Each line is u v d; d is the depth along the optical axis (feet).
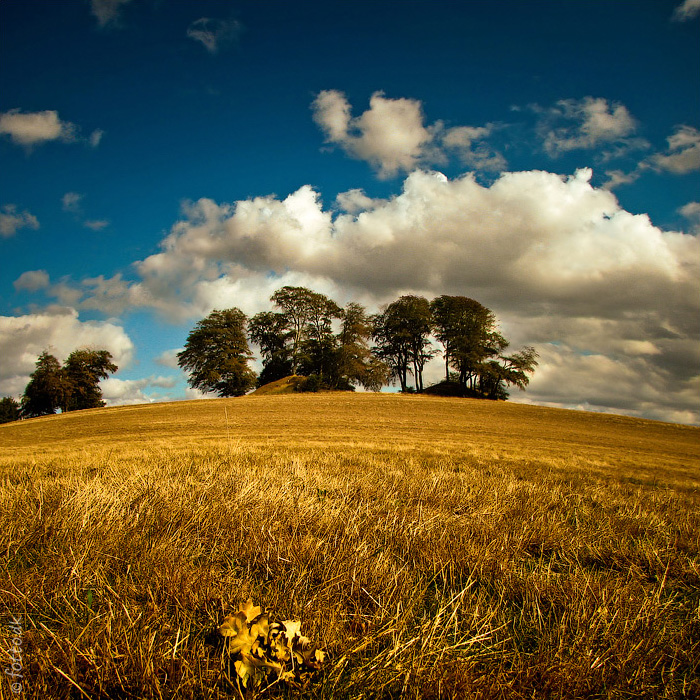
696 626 8.64
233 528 12.62
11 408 253.03
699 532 15.61
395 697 6.44
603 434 127.95
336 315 252.83
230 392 221.66
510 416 160.15
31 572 9.21
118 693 6.25
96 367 227.61
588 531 14.84
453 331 238.27
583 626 8.21
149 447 58.03
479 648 7.51
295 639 6.86
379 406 163.32
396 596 8.95
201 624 7.89
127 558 10.27
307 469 24.81
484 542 12.67
